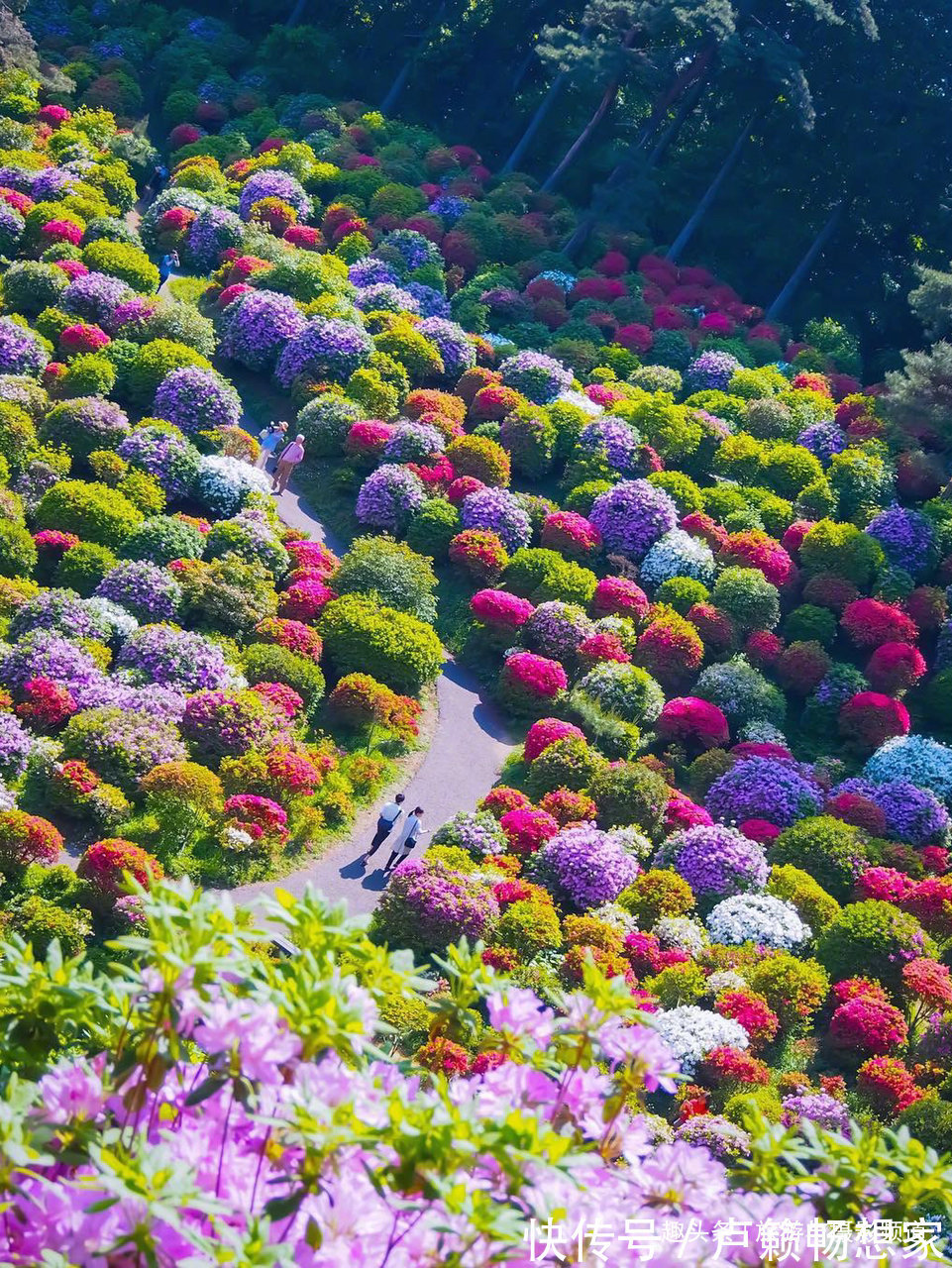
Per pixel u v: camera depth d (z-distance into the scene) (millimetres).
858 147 53750
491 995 7742
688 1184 7223
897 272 54969
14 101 50406
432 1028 7926
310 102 56094
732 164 54875
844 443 40062
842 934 22172
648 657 30578
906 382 39125
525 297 45594
